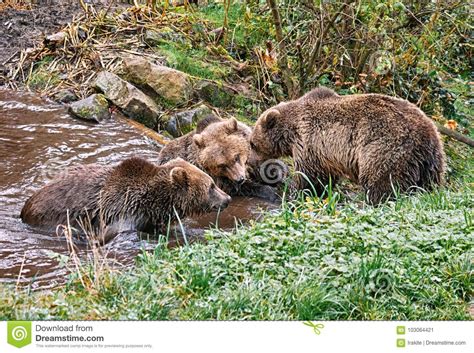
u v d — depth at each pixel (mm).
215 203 8750
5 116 11531
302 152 10031
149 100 12445
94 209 8438
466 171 12508
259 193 10523
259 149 10461
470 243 7125
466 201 8625
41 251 7832
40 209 8516
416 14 12562
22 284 6875
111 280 6176
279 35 12719
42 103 12078
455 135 12641
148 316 5742
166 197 8531
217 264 6613
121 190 8469
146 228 8562
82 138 11141
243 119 12766
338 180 10273
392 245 6934
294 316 5977
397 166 9031
